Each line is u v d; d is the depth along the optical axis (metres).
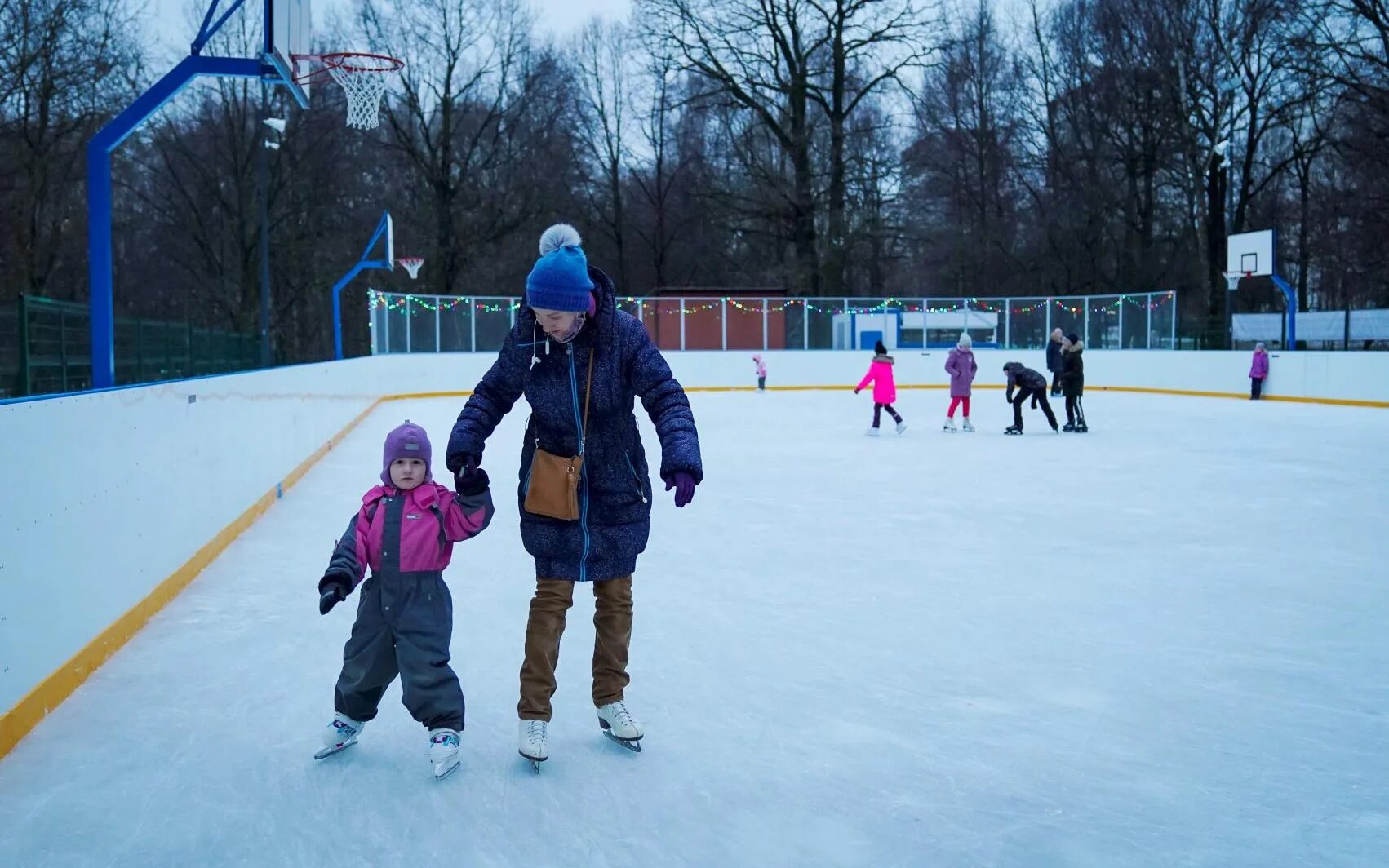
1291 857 2.83
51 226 27.88
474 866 2.78
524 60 39.72
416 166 40.22
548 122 40.78
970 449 13.93
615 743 3.65
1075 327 30.09
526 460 3.44
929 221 45.19
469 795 3.22
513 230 41.00
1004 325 31.06
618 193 44.31
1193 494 9.65
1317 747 3.60
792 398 26.31
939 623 5.20
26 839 2.95
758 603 5.62
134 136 34.09
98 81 26.47
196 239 35.22
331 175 36.84
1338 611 5.39
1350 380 21.08
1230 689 4.21
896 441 15.20
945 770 3.41
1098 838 2.94
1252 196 36.50
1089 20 38.66
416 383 25.98
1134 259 39.25
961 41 37.47
